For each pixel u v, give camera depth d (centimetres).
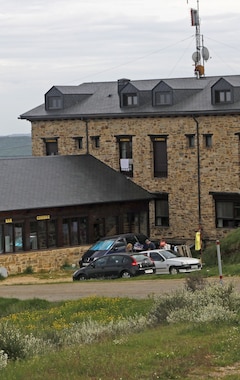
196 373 1828
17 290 4666
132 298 3684
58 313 3428
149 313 2825
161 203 6794
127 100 6900
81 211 6278
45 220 6072
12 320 3334
